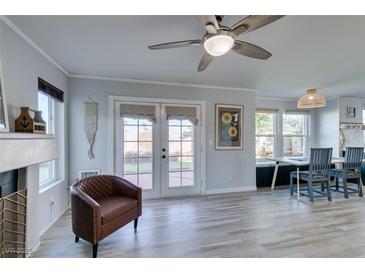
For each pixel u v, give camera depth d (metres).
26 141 1.92
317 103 3.88
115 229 2.43
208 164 4.67
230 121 4.82
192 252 2.29
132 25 2.10
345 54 2.86
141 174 4.21
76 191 2.38
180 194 4.47
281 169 5.56
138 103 4.15
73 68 3.43
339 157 5.40
